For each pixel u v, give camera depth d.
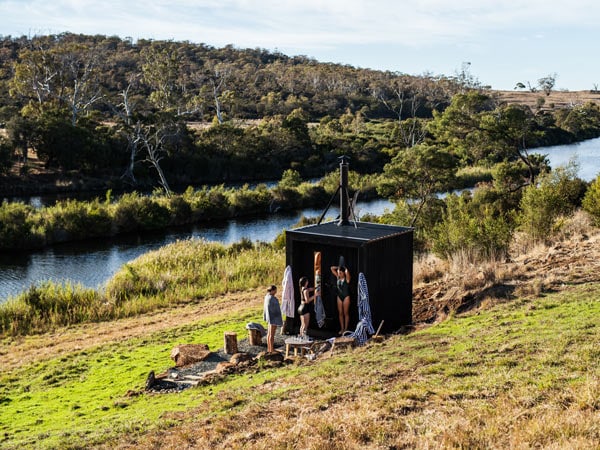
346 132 98.31
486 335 9.77
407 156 34.41
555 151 94.19
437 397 7.06
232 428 7.31
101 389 11.16
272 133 78.31
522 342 8.79
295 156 77.06
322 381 8.75
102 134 65.81
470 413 6.37
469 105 40.19
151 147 66.94
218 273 23.36
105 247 35.97
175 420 8.11
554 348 8.16
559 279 13.05
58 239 37.38
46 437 8.42
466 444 5.64
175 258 25.69
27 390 11.66
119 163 64.75
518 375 7.36
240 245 29.45
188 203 45.50
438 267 17.70
